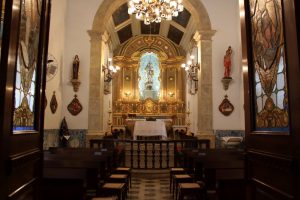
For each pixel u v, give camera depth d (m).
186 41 16.23
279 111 2.33
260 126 2.70
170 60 18.19
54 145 9.31
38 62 2.87
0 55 1.97
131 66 18.22
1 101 1.94
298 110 1.96
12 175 2.15
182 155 8.48
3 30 1.99
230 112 10.23
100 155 6.21
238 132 10.16
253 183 2.76
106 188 4.82
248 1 2.99
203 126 10.18
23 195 2.39
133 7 8.23
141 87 18.19
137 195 6.54
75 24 10.41
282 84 2.29
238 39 10.47
